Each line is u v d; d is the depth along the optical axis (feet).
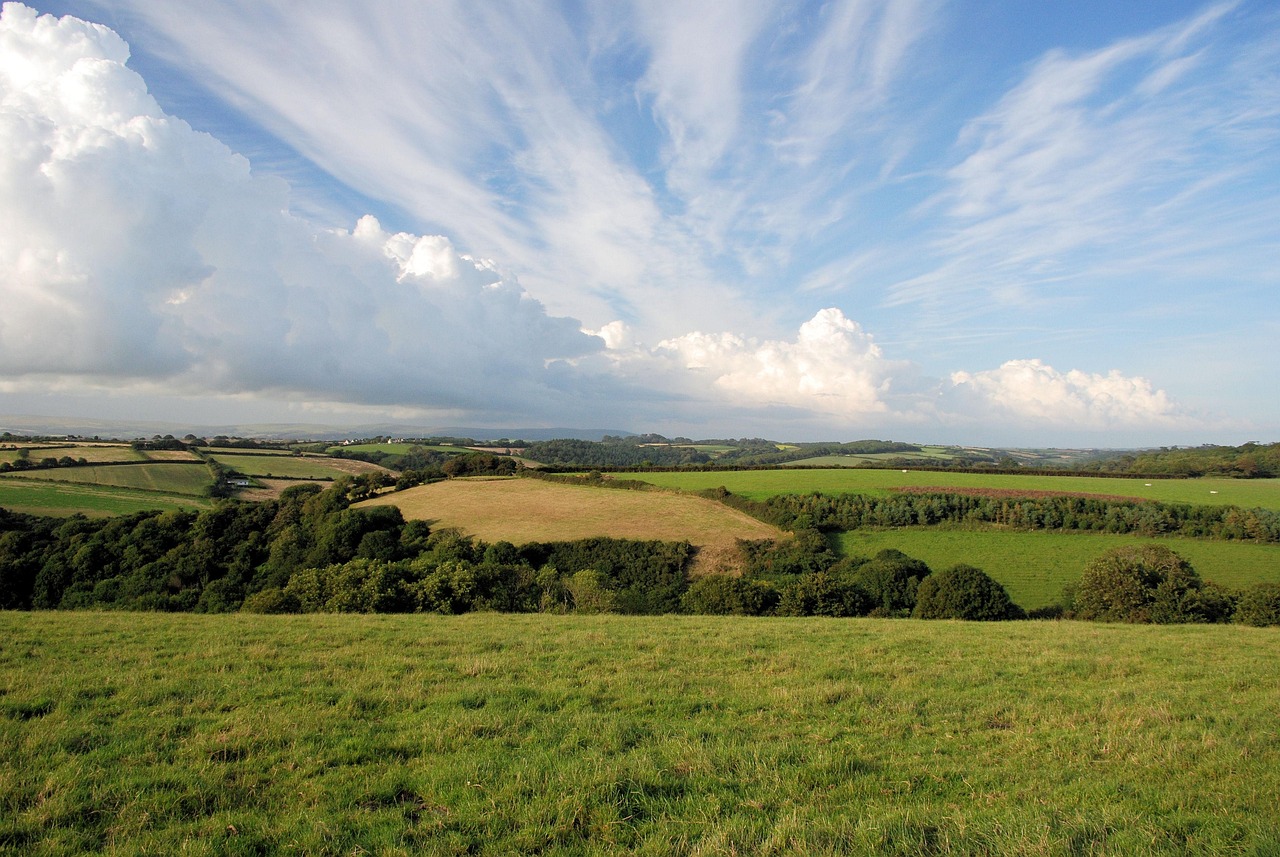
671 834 20.36
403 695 34.99
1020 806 22.67
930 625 69.46
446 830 20.45
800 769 25.55
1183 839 20.31
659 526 205.26
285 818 21.03
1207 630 68.85
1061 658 49.01
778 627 64.34
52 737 27.12
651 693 36.83
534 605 111.04
